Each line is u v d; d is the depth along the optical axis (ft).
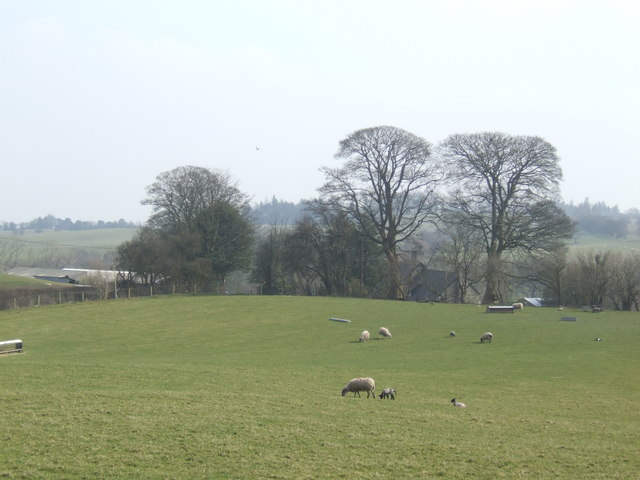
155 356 168.35
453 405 102.53
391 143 322.34
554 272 308.81
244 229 368.48
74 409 84.07
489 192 314.96
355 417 87.56
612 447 77.51
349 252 352.08
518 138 305.94
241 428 77.61
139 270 329.72
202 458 65.46
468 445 75.05
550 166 304.09
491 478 63.10
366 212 341.41
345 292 350.84
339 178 335.47
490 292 313.53
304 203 357.00
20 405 85.66
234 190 369.91
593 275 306.76
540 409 103.35
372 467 65.16
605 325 225.15
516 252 319.06
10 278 369.50
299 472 62.44
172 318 243.60
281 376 126.52
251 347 186.70
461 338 199.62
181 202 358.23
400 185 330.95
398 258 341.21
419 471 64.34
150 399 92.79
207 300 292.20
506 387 124.47
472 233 323.57
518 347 181.57
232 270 373.20
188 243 340.80
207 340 200.54
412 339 198.59
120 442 69.72
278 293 381.81
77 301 287.89
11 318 236.43
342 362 155.43
